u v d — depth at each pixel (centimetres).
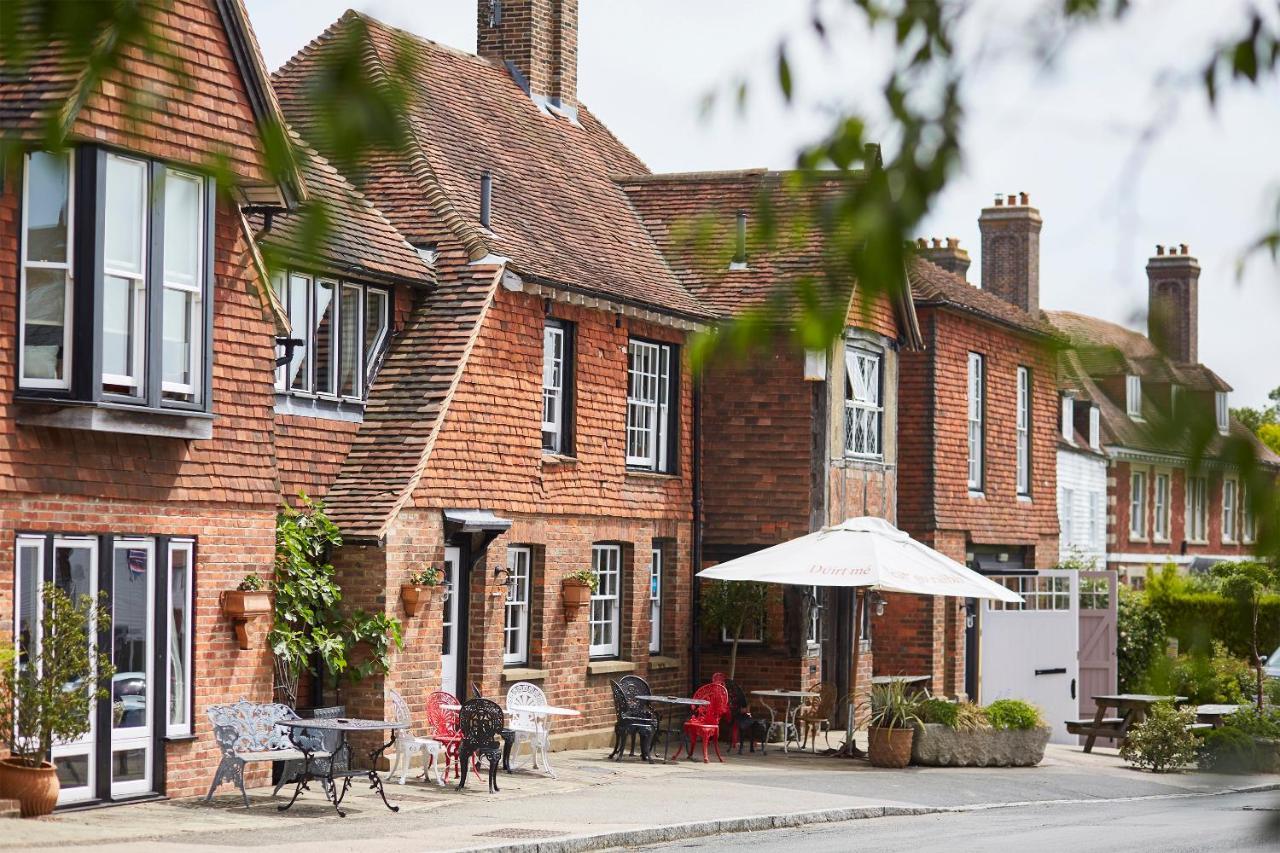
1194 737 2462
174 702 1600
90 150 1430
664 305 2428
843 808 1777
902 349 2944
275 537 1741
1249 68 252
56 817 1408
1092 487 4697
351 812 1561
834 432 2644
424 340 2058
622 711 2180
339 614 1872
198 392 1586
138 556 1552
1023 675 3033
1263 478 253
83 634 1412
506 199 2369
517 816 1582
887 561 2227
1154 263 4734
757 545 2616
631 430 2478
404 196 2194
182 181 1548
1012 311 3509
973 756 2327
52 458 1452
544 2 2925
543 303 2211
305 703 1880
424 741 1808
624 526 2412
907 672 3017
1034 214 4103
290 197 1650
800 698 2516
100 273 1439
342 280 1978
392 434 1978
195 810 1516
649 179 2858
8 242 1421
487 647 2073
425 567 1948
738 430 2633
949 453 3108
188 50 1536
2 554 1399
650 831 1523
